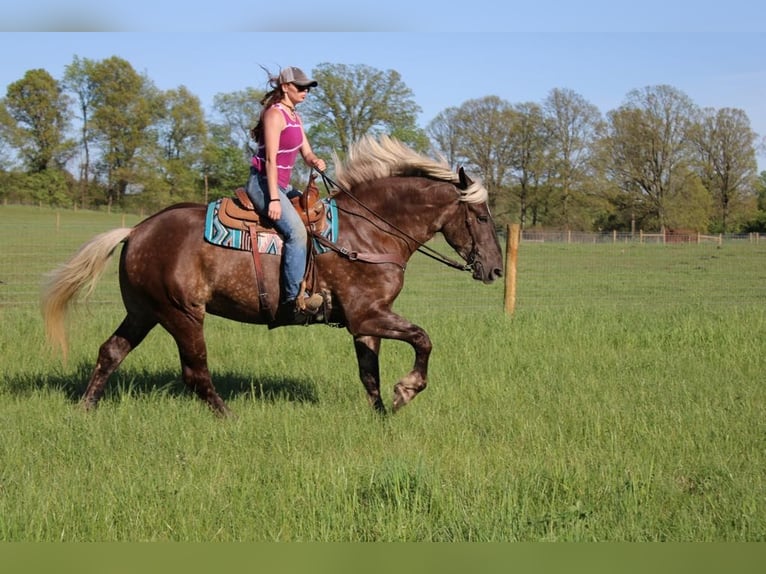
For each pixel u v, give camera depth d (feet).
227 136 245.24
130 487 16.90
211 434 21.54
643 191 229.25
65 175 256.93
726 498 16.96
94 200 254.47
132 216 221.25
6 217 192.95
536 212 226.79
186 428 22.09
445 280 80.23
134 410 24.07
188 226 23.22
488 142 218.38
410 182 24.03
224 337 37.99
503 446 20.65
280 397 25.94
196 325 23.45
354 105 143.84
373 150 24.54
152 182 248.32
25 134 251.19
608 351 34.55
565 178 223.30
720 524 15.98
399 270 23.85
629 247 139.03
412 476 17.26
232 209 23.07
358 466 18.38
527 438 21.39
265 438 21.39
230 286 23.06
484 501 16.63
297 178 46.78
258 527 15.70
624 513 16.25
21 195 245.24
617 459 19.16
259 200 22.88
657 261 110.11
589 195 226.99
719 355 33.81
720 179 236.63
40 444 20.67
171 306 23.30
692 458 19.83
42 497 16.58
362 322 23.40
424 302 60.29
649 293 69.41
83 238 125.70
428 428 22.30
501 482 17.56
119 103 248.93
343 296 23.36
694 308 50.85
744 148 233.76
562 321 41.70
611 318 42.93
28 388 27.12
